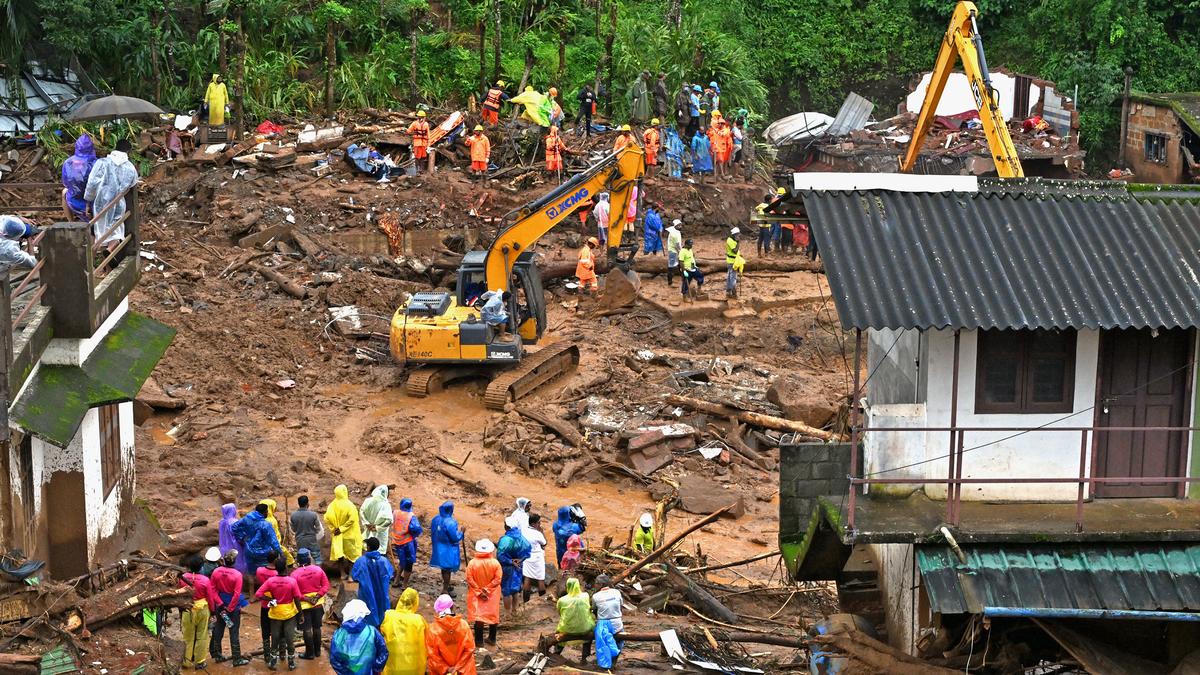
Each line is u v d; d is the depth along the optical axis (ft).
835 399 105.19
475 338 101.76
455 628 52.37
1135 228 53.26
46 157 140.26
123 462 68.54
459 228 134.51
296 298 117.70
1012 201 54.70
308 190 135.85
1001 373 52.24
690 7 198.59
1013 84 181.57
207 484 84.89
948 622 52.95
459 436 97.71
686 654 59.62
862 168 162.40
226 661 57.36
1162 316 48.83
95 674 51.08
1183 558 49.24
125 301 69.72
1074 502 53.01
